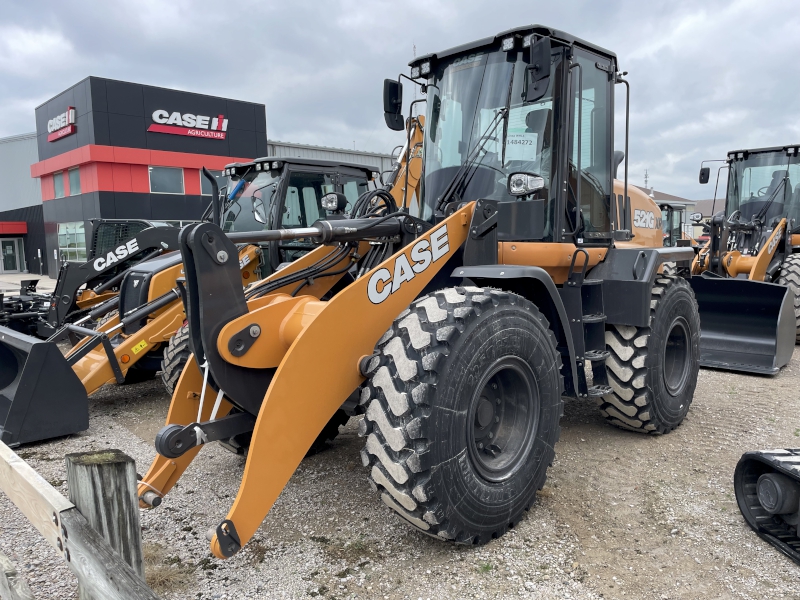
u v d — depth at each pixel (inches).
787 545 95.1
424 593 84.6
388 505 90.6
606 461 134.6
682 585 86.4
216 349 87.6
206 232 85.5
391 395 86.8
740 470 104.3
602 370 146.6
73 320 256.7
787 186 327.6
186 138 834.8
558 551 95.7
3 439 149.0
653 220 306.0
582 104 136.4
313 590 85.8
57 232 903.7
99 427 170.9
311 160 235.3
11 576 62.1
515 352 99.6
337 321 90.0
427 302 95.0
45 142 874.1
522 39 122.6
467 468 91.4
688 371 160.9
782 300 211.3
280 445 83.0
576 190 134.4
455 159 132.2
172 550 98.0
